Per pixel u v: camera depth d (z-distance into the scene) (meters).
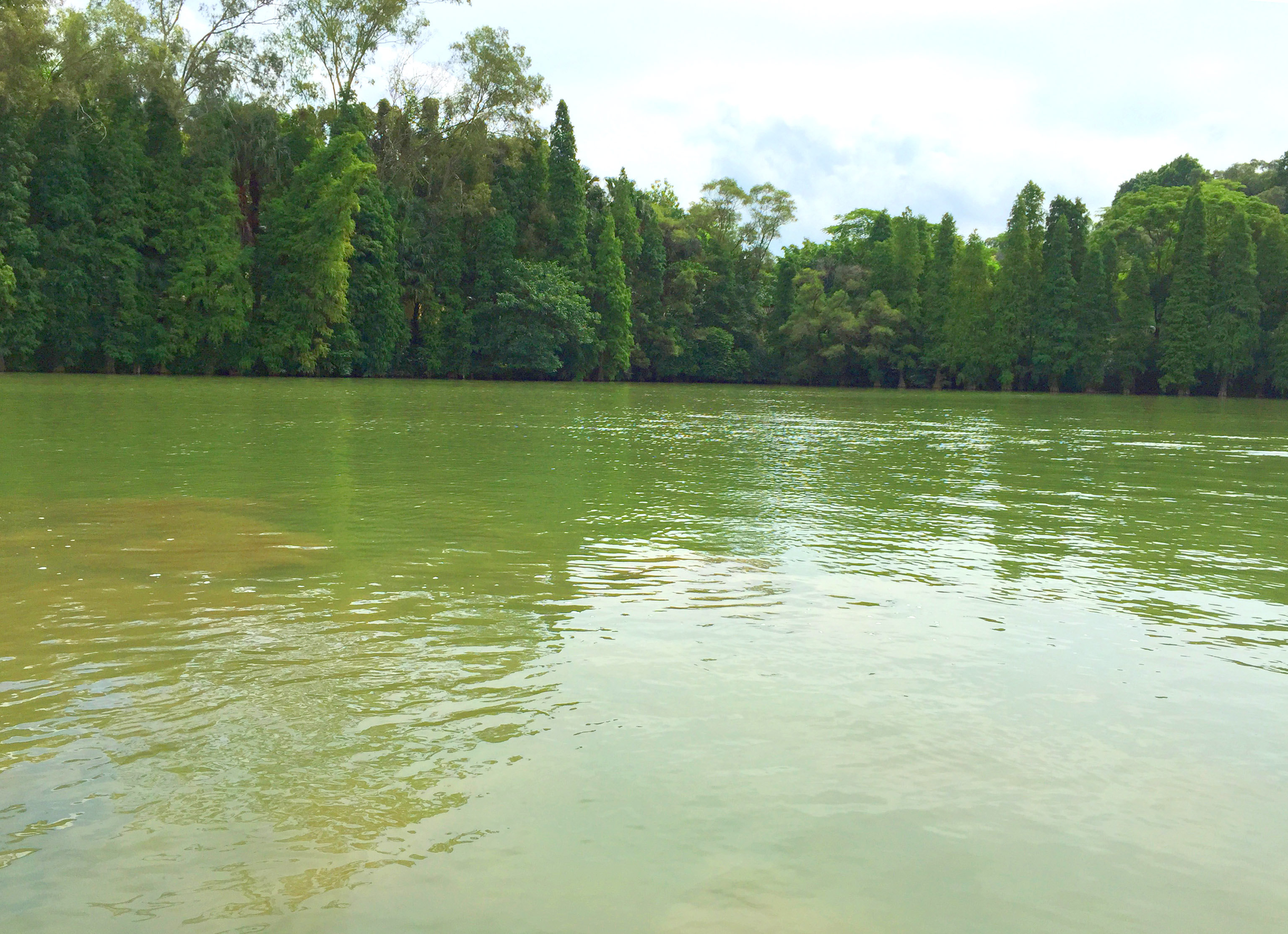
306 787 3.31
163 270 51.69
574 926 2.56
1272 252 66.50
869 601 5.93
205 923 2.56
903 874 2.84
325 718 3.91
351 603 5.63
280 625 5.16
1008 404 43.62
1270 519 9.49
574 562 6.85
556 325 62.22
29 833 2.99
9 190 45.22
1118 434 22.98
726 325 78.56
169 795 3.24
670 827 3.08
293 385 41.84
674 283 75.12
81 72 48.12
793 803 3.26
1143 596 6.18
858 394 54.28
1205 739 3.87
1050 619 5.59
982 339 72.56
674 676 4.46
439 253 61.28
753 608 5.70
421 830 3.04
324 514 8.71
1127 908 2.70
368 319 57.38
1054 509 10.00
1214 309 66.00
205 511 8.77
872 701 4.20
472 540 7.58
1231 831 3.14
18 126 45.59
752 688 4.33
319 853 2.90
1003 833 3.10
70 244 47.81
